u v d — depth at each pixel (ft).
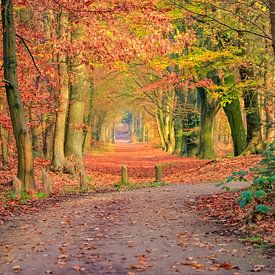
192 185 71.36
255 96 101.14
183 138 177.37
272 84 87.30
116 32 66.13
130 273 23.48
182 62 81.25
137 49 64.49
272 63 87.97
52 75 79.30
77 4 64.44
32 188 62.64
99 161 169.89
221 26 64.28
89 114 182.39
